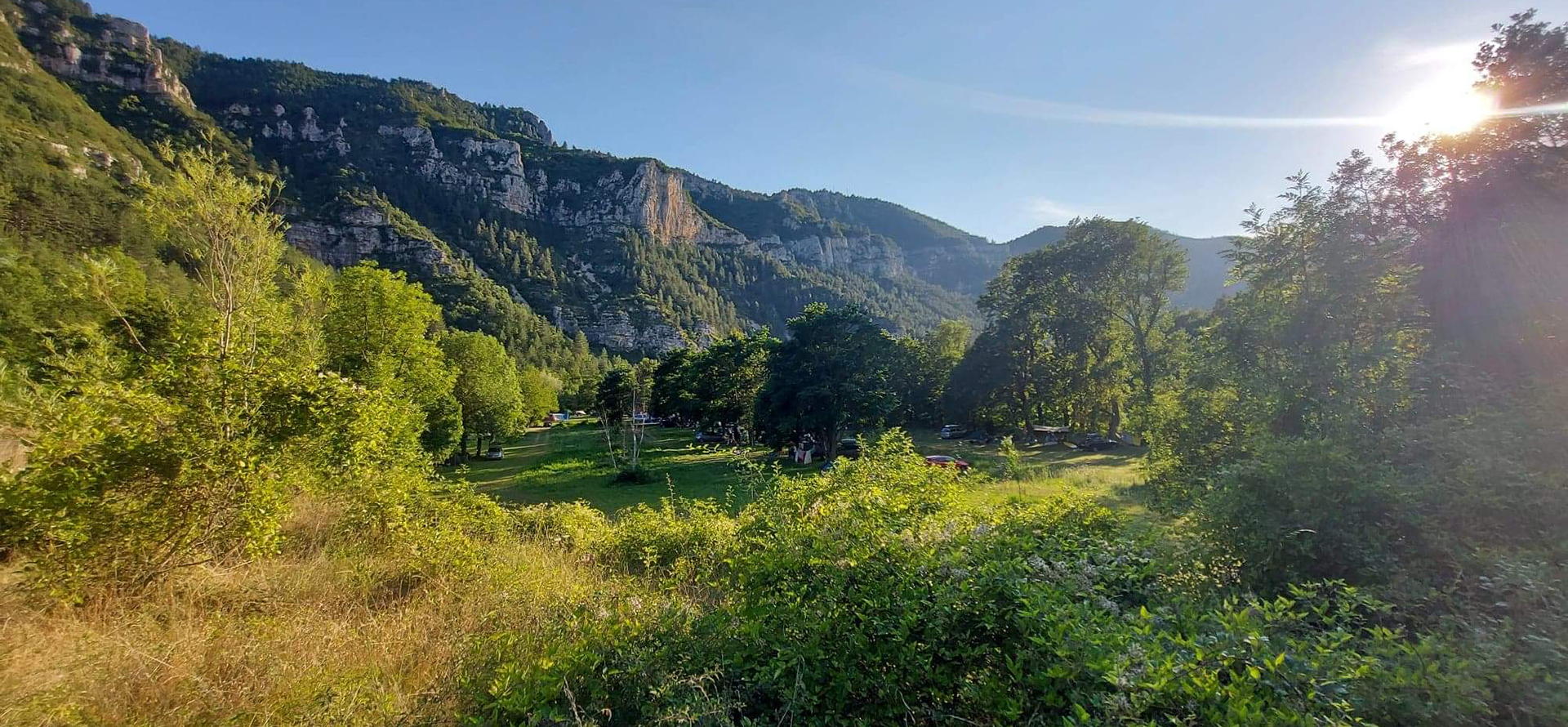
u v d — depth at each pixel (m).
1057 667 2.79
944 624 3.44
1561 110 10.27
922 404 54.34
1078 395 40.47
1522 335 9.05
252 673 3.87
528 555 7.70
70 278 6.75
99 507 4.70
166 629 4.46
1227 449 10.38
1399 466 5.56
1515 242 9.80
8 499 4.39
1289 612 3.42
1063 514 6.42
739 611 4.20
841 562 4.25
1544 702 2.58
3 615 4.31
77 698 3.37
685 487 28.23
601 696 3.37
